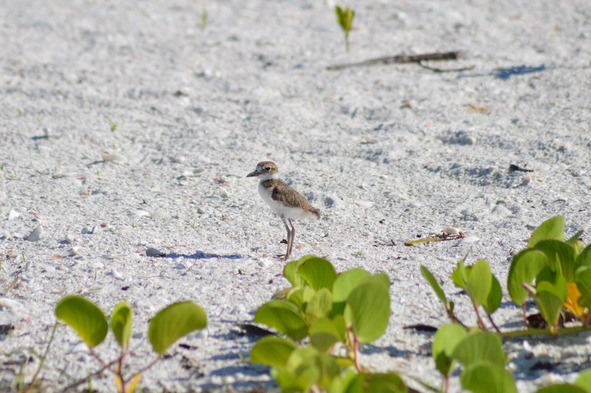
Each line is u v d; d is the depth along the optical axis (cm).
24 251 994
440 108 1446
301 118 1441
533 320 786
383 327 680
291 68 1670
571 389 582
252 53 1762
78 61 1736
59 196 1176
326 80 1596
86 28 1944
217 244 1024
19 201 1155
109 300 855
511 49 1712
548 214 1073
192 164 1284
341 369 701
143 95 1557
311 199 1161
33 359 748
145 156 1323
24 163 1284
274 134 1384
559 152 1251
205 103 1519
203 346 766
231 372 724
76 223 1084
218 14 2045
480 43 1758
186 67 1694
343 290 718
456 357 634
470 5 2014
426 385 662
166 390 699
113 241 1023
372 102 1491
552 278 754
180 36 1886
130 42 1850
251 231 1069
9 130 1407
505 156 1258
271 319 715
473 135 1334
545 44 1727
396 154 1289
